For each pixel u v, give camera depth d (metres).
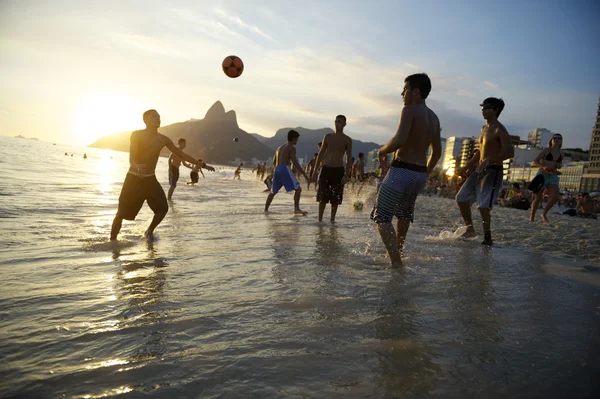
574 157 158.50
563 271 3.54
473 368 1.58
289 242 4.46
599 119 108.94
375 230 5.78
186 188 16.22
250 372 1.49
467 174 5.83
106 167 38.72
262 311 2.16
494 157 5.05
